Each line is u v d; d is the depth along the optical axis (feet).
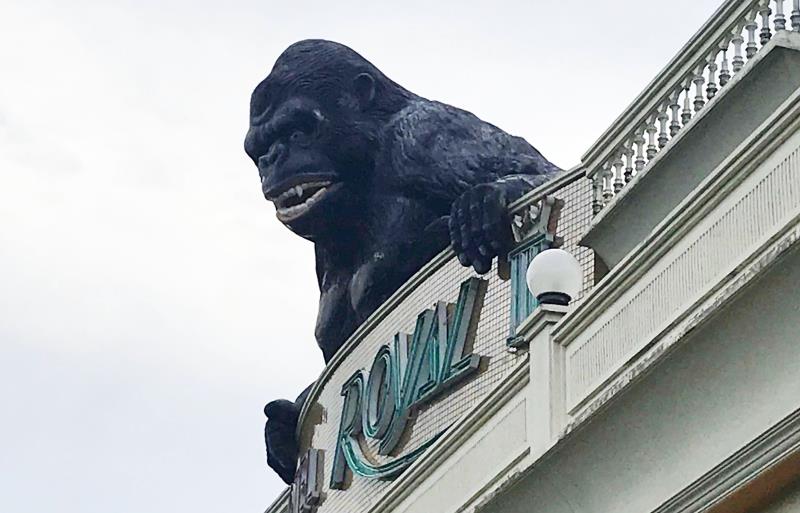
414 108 447.83
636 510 254.68
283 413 477.77
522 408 287.69
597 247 334.03
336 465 419.74
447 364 382.01
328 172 446.19
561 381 276.82
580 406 269.23
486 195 381.19
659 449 250.57
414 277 406.62
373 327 419.74
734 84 281.13
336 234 455.22
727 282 235.81
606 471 261.65
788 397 226.99
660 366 245.04
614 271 264.72
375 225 441.68
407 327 404.57
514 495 281.95
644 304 257.75
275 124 453.17
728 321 233.76
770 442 227.20
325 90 451.94
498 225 377.30
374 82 454.40
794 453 223.92
